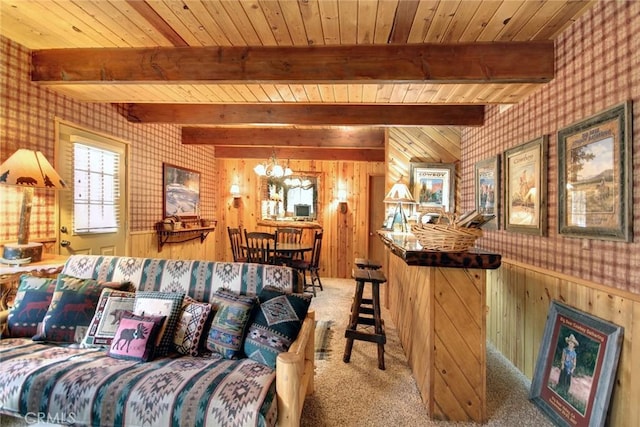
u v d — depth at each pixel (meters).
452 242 1.84
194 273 2.12
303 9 1.81
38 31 2.14
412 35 2.06
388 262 4.04
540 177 2.24
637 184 1.49
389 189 3.91
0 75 2.23
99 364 1.58
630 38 1.52
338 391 2.10
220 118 3.62
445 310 1.87
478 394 1.84
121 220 3.55
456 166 3.82
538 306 2.25
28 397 1.42
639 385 1.44
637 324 1.47
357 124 3.46
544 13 1.81
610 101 1.64
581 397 1.69
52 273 2.26
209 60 2.28
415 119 3.35
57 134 2.71
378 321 2.45
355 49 2.19
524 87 2.30
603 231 1.67
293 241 6.07
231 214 6.20
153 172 4.15
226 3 1.78
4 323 1.91
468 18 1.86
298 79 2.23
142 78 2.33
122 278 2.14
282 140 4.73
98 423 1.37
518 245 2.56
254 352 1.70
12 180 2.01
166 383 1.42
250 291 2.02
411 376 2.30
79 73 2.37
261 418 1.27
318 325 3.37
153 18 1.95
